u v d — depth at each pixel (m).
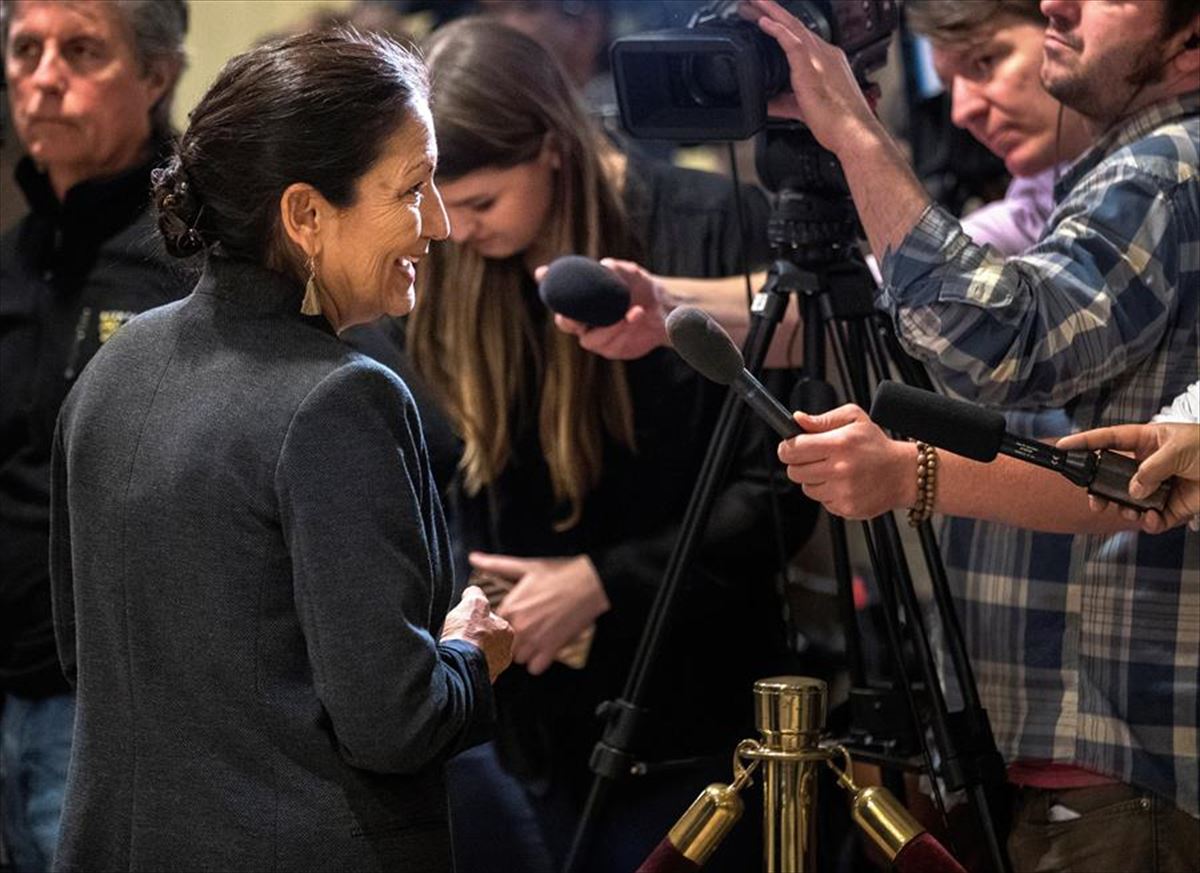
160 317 2.59
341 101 2.47
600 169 3.83
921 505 2.88
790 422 2.77
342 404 2.42
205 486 2.44
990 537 3.24
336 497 2.39
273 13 5.40
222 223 2.53
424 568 2.45
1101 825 3.13
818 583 4.29
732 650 3.89
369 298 2.58
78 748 2.59
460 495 3.98
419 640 2.41
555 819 3.84
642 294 3.63
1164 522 2.68
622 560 3.82
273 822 2.44
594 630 3.83
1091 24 3.06
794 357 3.77
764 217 3.96
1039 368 2.89
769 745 2.75
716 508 3.84
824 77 3.02
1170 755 3.06
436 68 3.73
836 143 3.00
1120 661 3.08
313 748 2.45
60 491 2.73
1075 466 2.62
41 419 3.97
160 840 2.47
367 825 2.46
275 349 2.48
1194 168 2.94
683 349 2.68
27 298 4.04
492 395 3.87
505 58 3.75
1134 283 2.90
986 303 2.86
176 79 4.15
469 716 2.53
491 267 3.86
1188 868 3.11
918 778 3.48
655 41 3.08
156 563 2.46
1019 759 3.19
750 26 3.08
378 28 4.02
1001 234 3.97
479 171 3.68
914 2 3.78
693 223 3.93
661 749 3.81
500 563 3.83
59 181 4.09
